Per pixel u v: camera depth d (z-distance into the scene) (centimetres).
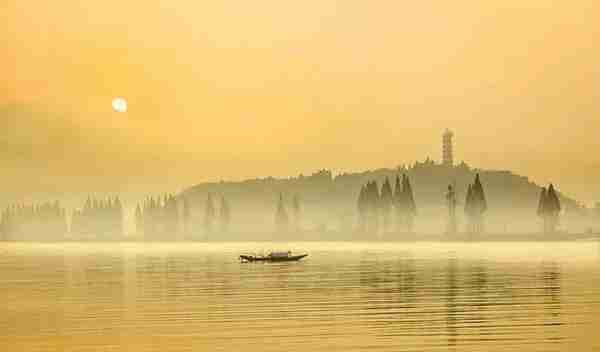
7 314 10762
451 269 19200
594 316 9981
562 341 8238
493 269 18988
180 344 8262
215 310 10981
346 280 16125
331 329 9131
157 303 11956
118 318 10231
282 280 16325
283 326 9394
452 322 9612
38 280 17075
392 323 9569
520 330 8938
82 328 9394
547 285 14350
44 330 9275
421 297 12500
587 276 16412
